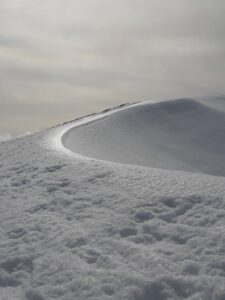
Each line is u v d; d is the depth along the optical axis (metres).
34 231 9.26
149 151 41.16
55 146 23.02
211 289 6.38
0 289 7.23
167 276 6.77
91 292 6.66
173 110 58.47
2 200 12.05
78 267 7.45
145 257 7.48
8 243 8.88
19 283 7.38
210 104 63.88
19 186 13.50
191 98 65.06
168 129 52.00
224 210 8.77
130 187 11.18
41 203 11.05
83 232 8.80
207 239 7.75
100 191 11.29
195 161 43.69
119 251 7.88
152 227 8.67
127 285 6.71
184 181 11.09
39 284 7.19
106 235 8.59
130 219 9.17
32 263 7.91
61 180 13.25
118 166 14.05
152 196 10.18
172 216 9.10
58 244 8.43
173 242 8.04
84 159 16.41
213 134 52.28
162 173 12.43
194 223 8.54
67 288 6.87
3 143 30.66
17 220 10.12
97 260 7.63
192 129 52.94
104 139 38.28
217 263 6.97
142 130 48.62
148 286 6.64
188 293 6.46
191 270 6.96
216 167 42.69
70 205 10.61
